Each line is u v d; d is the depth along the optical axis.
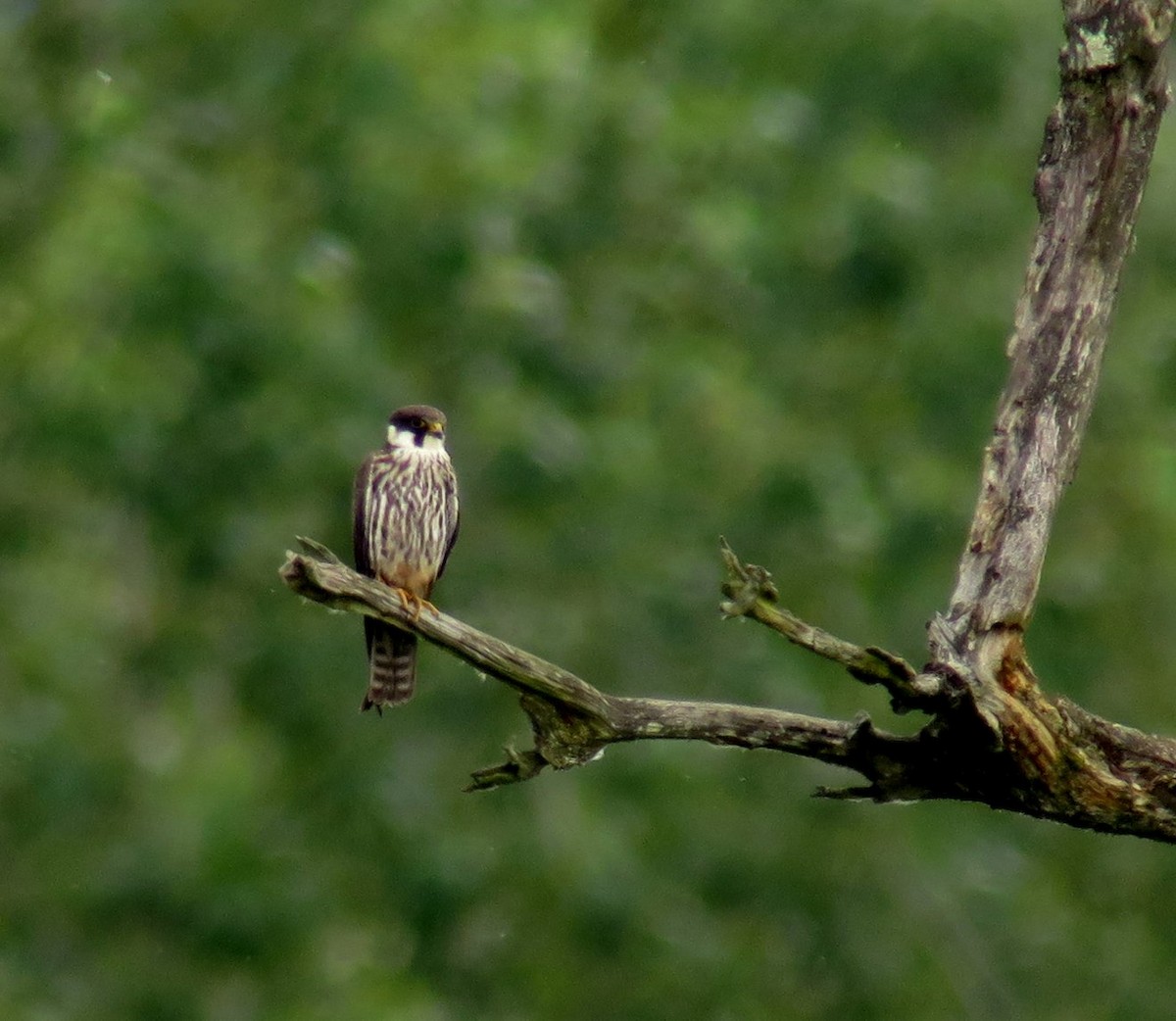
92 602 15.93
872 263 15.59
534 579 15.33
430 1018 14.27
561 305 15.59
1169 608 15.95
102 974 14.23
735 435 15.50
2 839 14.64
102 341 14.73
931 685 6.66
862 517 15.54
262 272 14.68
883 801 7.02
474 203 14.80
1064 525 16.09
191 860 14.36
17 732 14.84
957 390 15.69
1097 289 7.22
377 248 15.00
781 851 15.26
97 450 14.34
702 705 7.00
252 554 14.97
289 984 14.27
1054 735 6.79
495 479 14.67
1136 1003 15.98
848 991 15.22
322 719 15.23
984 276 15.87
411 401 15.24
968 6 15.79
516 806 14.90
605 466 15.16
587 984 14.56
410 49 14.90
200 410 14.59
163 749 16.03
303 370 14.51
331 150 15.39
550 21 15.62
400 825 14.89
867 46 16.03
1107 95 7.18
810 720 6.94
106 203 14.62
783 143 16.02
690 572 15.39
